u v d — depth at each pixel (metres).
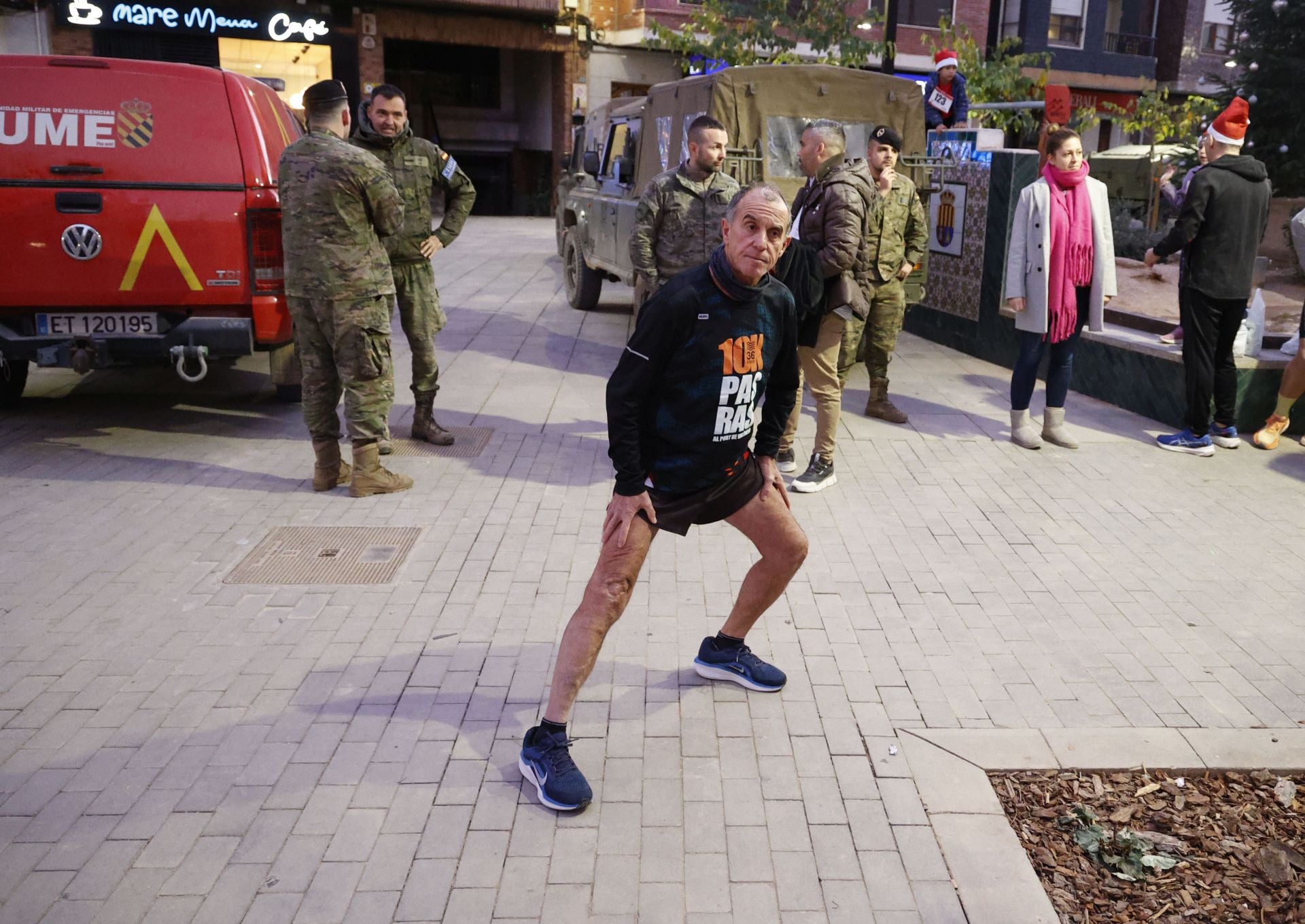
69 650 4.07
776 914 2.73
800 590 4.80
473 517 5.60
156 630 4.25
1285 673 4.09
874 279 7.16
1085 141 30.47
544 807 3.15
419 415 6.89
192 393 8.10
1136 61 29.67
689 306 3.01
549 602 4.57
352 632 4.27
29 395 7.94
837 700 3.82
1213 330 6.82
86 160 6.18
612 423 3.10
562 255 14.53
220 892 2.77
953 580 4.94
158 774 3.28
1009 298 6.86
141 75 6.32
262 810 3.11
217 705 3.69
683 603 4.60
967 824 3.11
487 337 10.36
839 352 6.37
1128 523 5.73
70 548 5.05
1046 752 3.48
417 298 6.60
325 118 5.44
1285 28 13.92
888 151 6.64
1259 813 3.22
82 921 2.65
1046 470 6.64
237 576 4.78
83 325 6.36
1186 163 14.34
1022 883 2.87
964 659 4.16
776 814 3.14
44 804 3.12
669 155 9.67
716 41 16.97
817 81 9.02
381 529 5.40
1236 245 6.65
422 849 2.95
